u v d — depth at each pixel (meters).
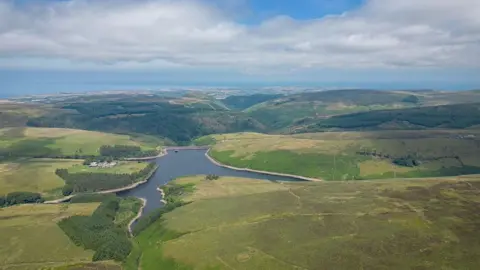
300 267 189.38
